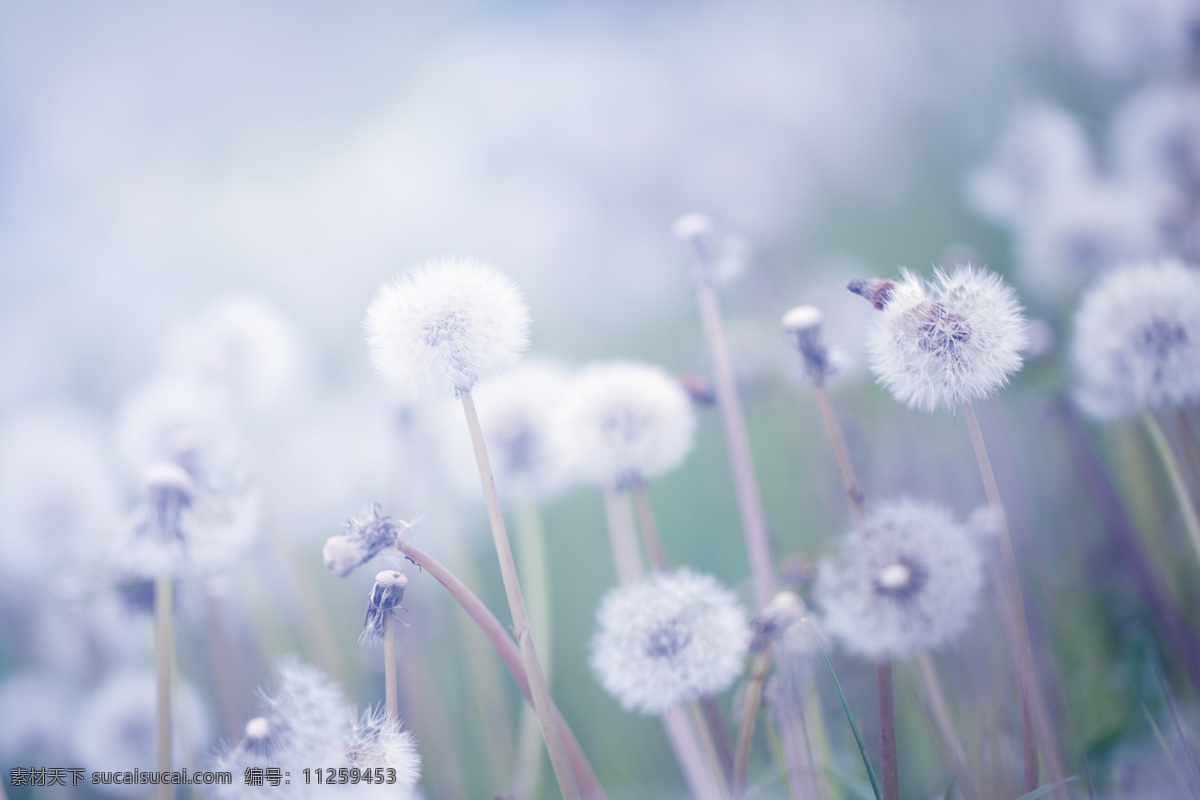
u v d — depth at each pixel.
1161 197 1.03
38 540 0.95
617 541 0.90
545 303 1.76
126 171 2.01
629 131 2.00
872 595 0.79
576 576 1.06
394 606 0.77
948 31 1.95
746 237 1.64
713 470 1.21
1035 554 0.91
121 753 0.88
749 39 2.19
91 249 1.88
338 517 1.06
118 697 0.89
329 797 0.76
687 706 0.84
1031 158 1.22
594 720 0.94
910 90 1.97
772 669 0.79
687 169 1.96
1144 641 0.87
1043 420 0.93
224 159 2.05
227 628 0.92
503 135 2.06
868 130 1.96
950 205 1.69
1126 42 1.37
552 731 0.76
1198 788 0.79
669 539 1.11
